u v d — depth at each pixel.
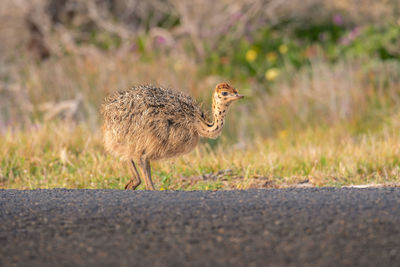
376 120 38.62
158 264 10.59
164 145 19.78
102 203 14.62
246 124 41.72
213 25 55.06
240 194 15.41
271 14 56.06
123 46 53.44
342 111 39.34
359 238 11.70
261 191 15.88
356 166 24.77
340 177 23.94
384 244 11.34
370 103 40.44
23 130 38.97
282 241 11.63
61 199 15.29
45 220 13.41
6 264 10.73
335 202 14.18
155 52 53.25
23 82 48.12
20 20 55.88
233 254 11.00
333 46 52.50
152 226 12.77
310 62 50.97
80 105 42.50
